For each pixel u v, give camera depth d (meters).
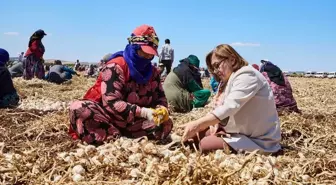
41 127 6.24
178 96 9.68
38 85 15.62
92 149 4.81
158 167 3.87
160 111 5.30
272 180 3.96
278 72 8.65
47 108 9.40
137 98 5.59
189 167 3.69
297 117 7.35
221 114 4.82
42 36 17.45
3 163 4.31
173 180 3.66
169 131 5.70
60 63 18.95
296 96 16.12
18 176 4.07
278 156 5.01
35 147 5.23
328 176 4.25
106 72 5.41
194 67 10.05
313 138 6.16
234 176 3.81
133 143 5.03
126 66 5.43
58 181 3.99
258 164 4.28
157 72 5.83
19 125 6.91
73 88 16.33
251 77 4.94
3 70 9.09
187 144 5.32
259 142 5.11
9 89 9.22
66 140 5.64
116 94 5.37
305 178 4.12
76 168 4.16
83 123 5.42
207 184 3.62
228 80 5.07
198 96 9.88
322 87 22.25
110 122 5.51
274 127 5.18
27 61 17.20
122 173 4.25
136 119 5.59
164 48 21.12
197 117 7.85
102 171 4.24
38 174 4.14
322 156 4.96
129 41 5.45
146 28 5.36
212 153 4.62
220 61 5.08
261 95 5.03
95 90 5.59
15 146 5.42
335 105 12.44
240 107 4.89
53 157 4.52
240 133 5.15
